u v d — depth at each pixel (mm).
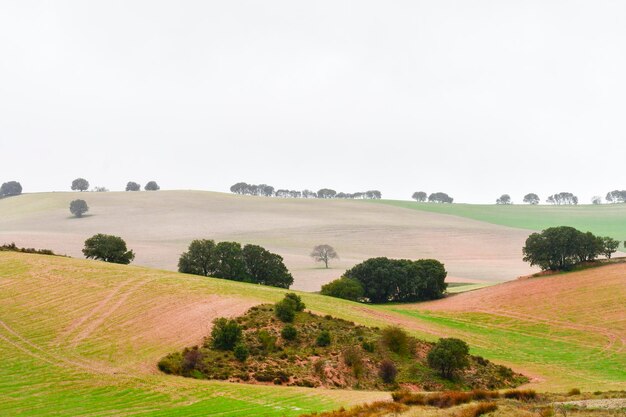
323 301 82500
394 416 31875
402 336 62906
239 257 111312
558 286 102750
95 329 59000
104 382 45312
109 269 82188
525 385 57375
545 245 111062
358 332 65312
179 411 37344
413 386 55062
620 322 84812
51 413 37406
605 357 70750
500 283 114625
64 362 50062
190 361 51312
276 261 116000
